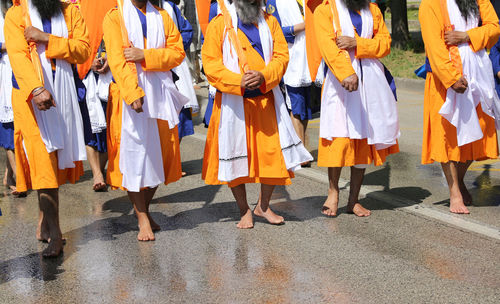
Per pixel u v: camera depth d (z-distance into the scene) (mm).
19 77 4457
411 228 5137
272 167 5039
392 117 5371
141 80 4898
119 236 5156
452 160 5422
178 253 4730
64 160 4719
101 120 6414
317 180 6668
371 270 4312
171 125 4977
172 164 5160
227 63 4957
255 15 4922
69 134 4730
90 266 4535
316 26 5266
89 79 6434
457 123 5293
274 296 3965
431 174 6867
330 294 3969
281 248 4766
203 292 4051
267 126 5023
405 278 4172
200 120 10375
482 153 5512
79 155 4812
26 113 4551
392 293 3963
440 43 5246
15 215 5781
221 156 4992
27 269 4516
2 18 5879
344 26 5199
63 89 4691
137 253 4758
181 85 7023
